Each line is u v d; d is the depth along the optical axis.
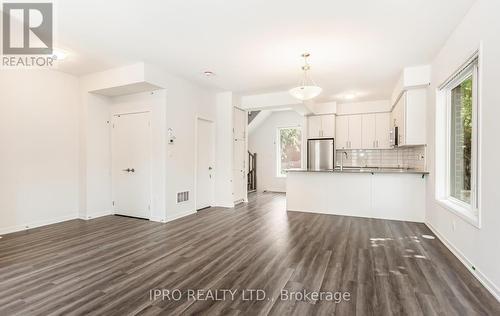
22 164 4.02
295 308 1.92
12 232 3.87
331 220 4.61
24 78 4.05
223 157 5.98
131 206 4.91
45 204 4.30
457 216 2.88
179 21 2.80
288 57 3.81
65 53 3.67
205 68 4.31
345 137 7.06
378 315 1.83
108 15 2.68
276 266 2.65
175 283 2.30
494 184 2.09
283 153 8.81
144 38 3.21
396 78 4.81
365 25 2.88
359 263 2.72
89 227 4.16
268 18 2.74
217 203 6.04
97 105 4.89
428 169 4.19
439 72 3.57
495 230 2.07
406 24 2.85
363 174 4.91
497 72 2.05
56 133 4.47
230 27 2.93
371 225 4.26
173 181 4.72
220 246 3.26
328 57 3.80
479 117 2.32
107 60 3.97
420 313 1.85
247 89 5.67
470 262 2.53
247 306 1.95
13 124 3.91
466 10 2.56
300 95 3.88
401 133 4.73
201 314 1.85
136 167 4.85
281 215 5.03
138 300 2.03
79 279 2.37
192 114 5.22
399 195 4.64
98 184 4.91
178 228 4.10
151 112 4.66
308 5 2.50
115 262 2.76
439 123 3.64
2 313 1.86
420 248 3.17
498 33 2.04
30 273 2.49
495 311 1.87
